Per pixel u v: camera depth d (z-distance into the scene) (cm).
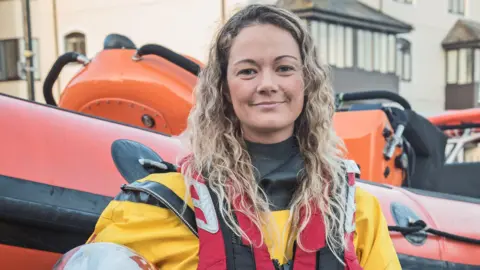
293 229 138
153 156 201
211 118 144
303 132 149
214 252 129
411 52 1077
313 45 148
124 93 282
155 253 133
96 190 183
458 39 1105
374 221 148
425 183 332
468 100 1115
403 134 321
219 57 147
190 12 657
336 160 149
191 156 143
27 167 174
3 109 180
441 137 337
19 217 169
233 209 133
